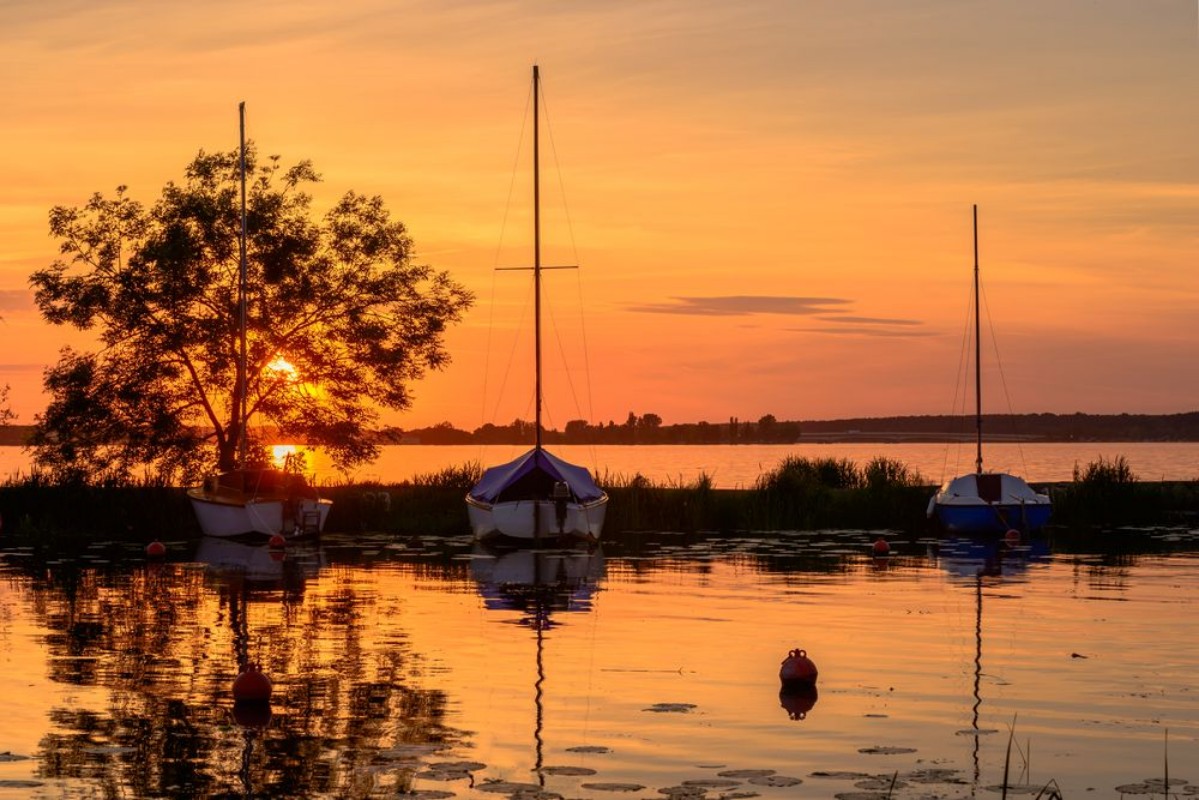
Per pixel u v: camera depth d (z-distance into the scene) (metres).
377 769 12.52
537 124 42.56
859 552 34.72
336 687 16.30
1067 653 18.78
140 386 45.56
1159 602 24.30
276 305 46.41
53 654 18.64
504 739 13.67
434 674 17.16
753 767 12.62
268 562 31.95
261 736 13.78
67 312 45.03
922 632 20.70
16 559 32.50
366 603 24.20
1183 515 46.66
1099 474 45.75
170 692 16.00
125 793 11.76
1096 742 13.62
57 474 44.72
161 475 45.34
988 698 15.70
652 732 14.02
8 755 13.03
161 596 25.17
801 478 46.97
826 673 17.28
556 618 22.25
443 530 41.97
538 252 42.00
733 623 21.66
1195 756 13.09
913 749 13.32
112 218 45.94
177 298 45.31
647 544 37.22
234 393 45.62
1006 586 26.86
